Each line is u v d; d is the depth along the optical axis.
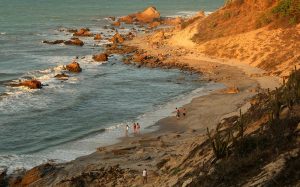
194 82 80.62
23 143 51.97
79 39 131.38
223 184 26.34
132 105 67.12
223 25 111.69
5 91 72.94
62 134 54.88
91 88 76.50
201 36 111.94
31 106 65.38
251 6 112.62
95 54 108.31
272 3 110.06
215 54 100.88
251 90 71.50
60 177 40.22
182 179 31.39
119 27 160.00
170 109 64.56
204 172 29.53
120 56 105.56
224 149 30.14
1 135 54.19
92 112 63.44
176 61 97.25
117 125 57.91
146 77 85.06
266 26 101.31
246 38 100.00
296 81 36.03
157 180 35.66
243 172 26.38
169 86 78.38
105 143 51.34
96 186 37.09
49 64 95.88
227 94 70.69
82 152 48.69
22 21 169.38
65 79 82.31
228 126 40.84
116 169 40.38
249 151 28.56
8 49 112.94
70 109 64.44
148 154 44.00
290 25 97.31
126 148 47.59
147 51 109.00
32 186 39.41
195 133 51.50
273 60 87.69
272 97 39.00
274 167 24.80
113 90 75.56
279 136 28.02
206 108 63.22
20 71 88.31
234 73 85.31
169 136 50.97
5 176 42.84
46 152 49.22
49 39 130.25
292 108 31.20
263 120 33.03
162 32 125.25
